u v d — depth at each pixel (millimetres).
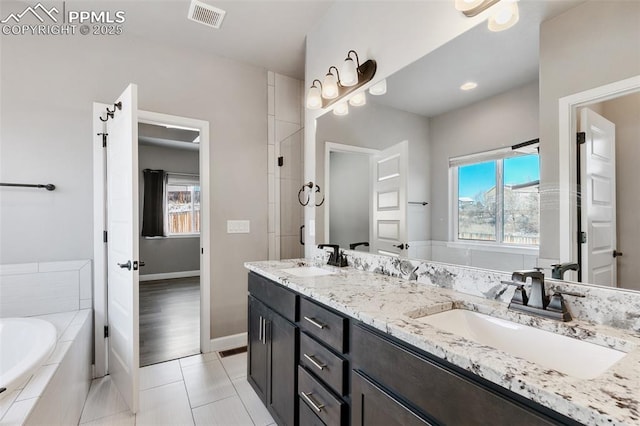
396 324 936
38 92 2135
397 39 1724
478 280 1303
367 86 1945
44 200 2146
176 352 2662
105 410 1840
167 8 2170
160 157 5867
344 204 2156
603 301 940
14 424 1030
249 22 2348
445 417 769
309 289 1392
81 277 2240
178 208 6062
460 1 1293
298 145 2932
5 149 2047
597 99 996
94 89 2297
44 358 1423
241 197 2881
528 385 600
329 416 1207
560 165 1086
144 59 2479
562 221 1079
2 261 2045
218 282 2752
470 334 1142
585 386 587
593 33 1004
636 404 524
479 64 1339
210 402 1935
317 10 2250
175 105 2586
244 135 2908
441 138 1507
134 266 1786
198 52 2697
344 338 1154
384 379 962
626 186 930
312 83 2457
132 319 1781
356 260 2049
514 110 1224
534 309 1021
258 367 1902
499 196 1275
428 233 1569
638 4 913
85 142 2264
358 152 2035
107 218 2307
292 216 2994
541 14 1137
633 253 917
